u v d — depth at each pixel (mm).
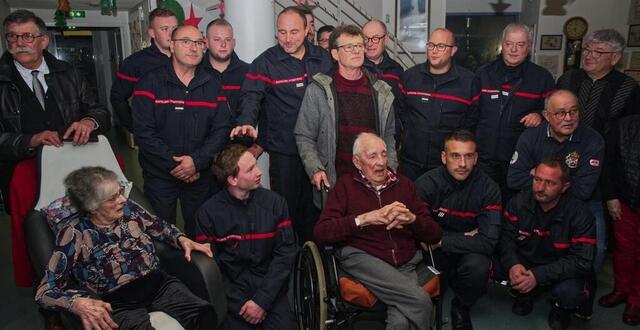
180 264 2023
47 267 1775
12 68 2420
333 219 2070
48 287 1738
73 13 6434
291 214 2816
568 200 2412
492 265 2641
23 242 2244
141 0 5816
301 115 2506
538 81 2854
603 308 2684
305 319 2250
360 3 5805
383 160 2074
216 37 2838
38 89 2473
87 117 2438
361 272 2010
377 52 3059
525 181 2623
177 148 2512
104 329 1648
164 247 2090
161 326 1800
